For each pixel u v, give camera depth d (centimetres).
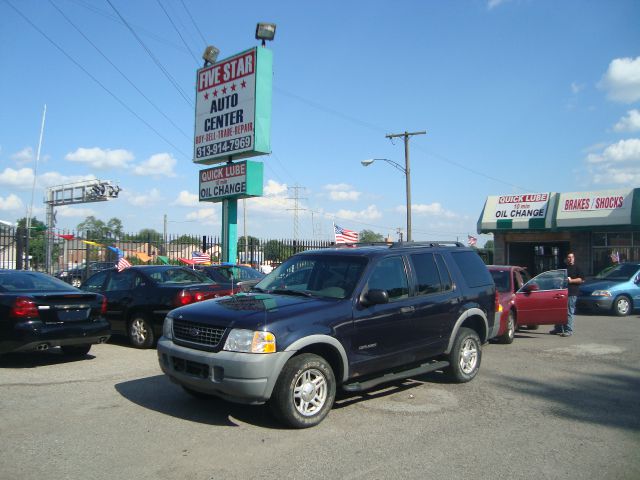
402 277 655
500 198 2639
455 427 539
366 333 587
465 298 730
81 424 538
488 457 461
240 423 543
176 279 1017
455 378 719
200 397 625
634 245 2317
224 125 1534
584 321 1480
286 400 512
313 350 559
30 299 766
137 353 924
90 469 429
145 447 476
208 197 1596
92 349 966
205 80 1605
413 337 646
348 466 438
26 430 520
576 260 2438
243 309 550
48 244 1833
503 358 909
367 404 620
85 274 1781
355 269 616
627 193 2239
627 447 488
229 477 416
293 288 639
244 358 498
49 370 785
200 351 532
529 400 643
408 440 500
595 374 785
